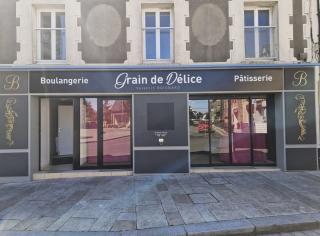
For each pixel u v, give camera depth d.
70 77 9.07
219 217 5.55
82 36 9.22
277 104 9.65
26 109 9.06
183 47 9.30
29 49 9.15
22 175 9.02
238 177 8.72
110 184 8.19
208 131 9.88
